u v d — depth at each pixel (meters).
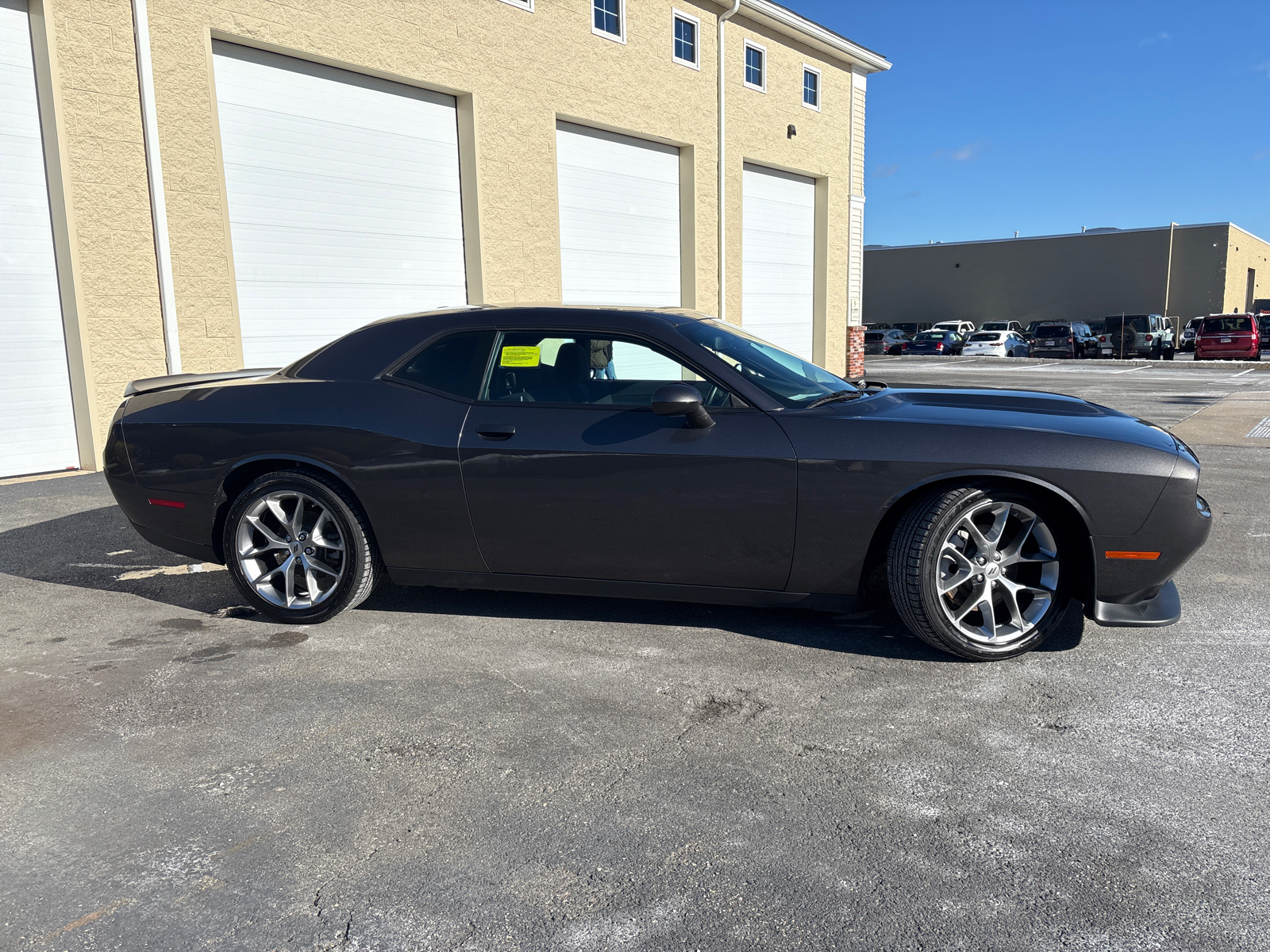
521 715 2.89
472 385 3.64
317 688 3.13
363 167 9.84
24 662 3.41
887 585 4.16
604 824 2.25
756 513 3.28
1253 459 7.95
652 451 3.33
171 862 2.12
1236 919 1.84
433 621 3.83
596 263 13.09
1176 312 42.69
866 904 1.92
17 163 7.24
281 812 2.33
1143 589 3.17
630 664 3.30
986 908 1.89
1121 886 1.96
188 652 3.50
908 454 3.14
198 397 3.96
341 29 9.23
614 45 12.56
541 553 3.55
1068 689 3.02
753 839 2.17
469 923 1.88
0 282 7.25
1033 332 30.67
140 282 7.95
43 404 7.60
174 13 7.92
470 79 10.61
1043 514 3.16
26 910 1.95
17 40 7.14
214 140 8.32
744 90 15.24
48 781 2.51
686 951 1.78
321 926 1.88
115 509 6.16
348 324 9.88
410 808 2.34
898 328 47.25
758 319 16.83
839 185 18.14
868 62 17.91
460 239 11.05
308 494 3.70
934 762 2.54
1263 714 2.81
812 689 3.06
